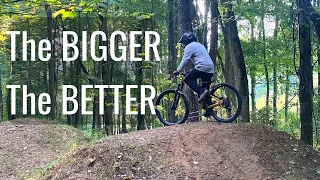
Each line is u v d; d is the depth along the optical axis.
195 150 6.64
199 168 6.22
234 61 14.73
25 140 11.16
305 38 9.13
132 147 6.67
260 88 32.03
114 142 6.95
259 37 21.61
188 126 7.57
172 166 6.27
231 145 6.72
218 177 6.02
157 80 17.42
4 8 6.66
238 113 7.94
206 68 7.84
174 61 19.39
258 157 6.44
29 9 6.96
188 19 10.52
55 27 19.20
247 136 6.95
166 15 21.34
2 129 11.95
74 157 6.87
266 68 20.16
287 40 16.91
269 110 17.70
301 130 9.27
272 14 11.71
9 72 22.02
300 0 9.08
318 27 8.98
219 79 24.47
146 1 18.92
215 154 6.54
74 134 12.45
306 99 9.18
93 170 6.36
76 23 20.12
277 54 17.12
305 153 6.62
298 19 9.17
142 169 6.21
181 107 10.06
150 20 19.00
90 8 6.41
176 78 14.31
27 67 19.78
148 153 6.55
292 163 6.34
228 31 16.25
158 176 6.07
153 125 22.56
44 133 11.90
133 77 20.97
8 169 9.14
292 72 16.41
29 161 9.84
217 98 7.96
